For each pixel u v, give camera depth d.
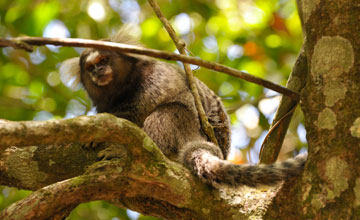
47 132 4.66
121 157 6.12
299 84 6.24
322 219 4.88
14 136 4.53
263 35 11.84
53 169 6.36
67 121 4.80
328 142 4.97
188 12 12.22
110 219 10.97
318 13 5.21
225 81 11.92
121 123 5.09
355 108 4.93
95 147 6.41
